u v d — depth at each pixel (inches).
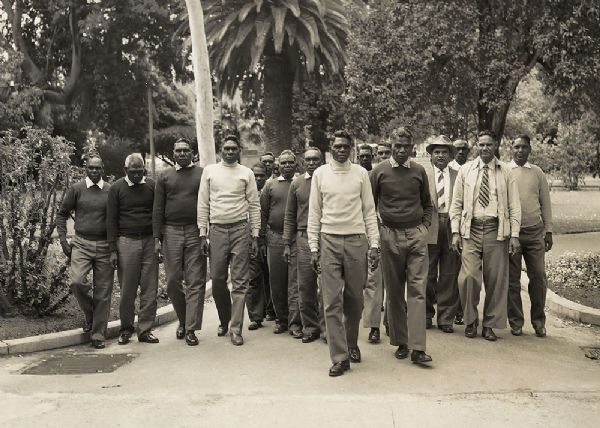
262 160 344.8
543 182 279.1
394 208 234.1
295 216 273.6
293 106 1115.3
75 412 187.9
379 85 666.2
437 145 290.2
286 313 293.7
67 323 296.2
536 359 239.5
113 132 1456.7
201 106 513.3
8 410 190.1
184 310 285.3
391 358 243.0
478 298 273.3
